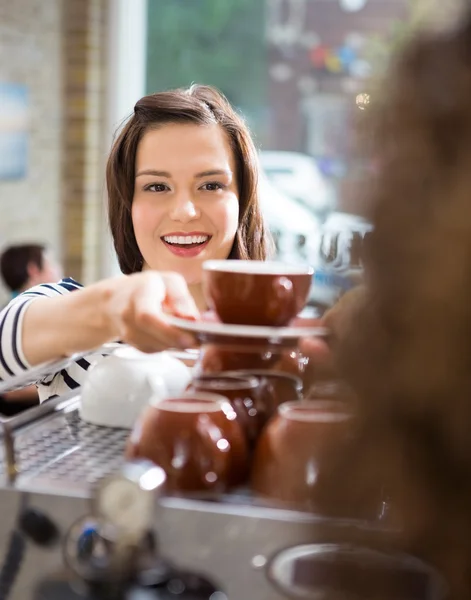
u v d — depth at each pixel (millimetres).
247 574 493
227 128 1356
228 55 5004
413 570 425
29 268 3283
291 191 4562
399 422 361
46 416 742
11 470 581
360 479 396
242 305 679
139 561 494
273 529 502
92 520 521
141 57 5098
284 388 676
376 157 363
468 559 360
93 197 5078
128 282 718
